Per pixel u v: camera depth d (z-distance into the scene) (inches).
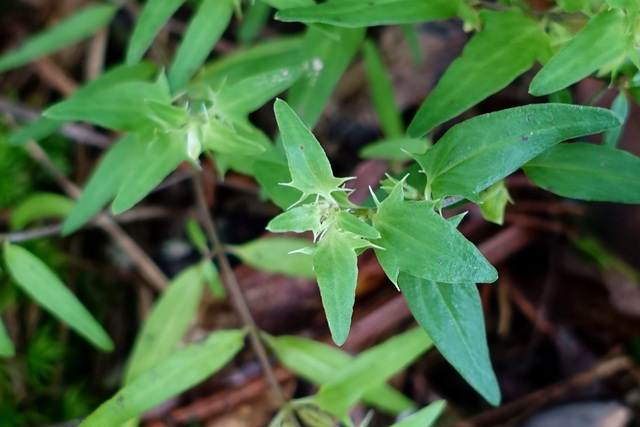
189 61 13.2
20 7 17.4
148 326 14.2
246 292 16.6
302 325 16.4
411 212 11.2
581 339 16.3
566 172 12.3
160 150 12.6
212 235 14.8
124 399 12.7
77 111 12.7
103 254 16.8
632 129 15.8
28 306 15.8
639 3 11.6
